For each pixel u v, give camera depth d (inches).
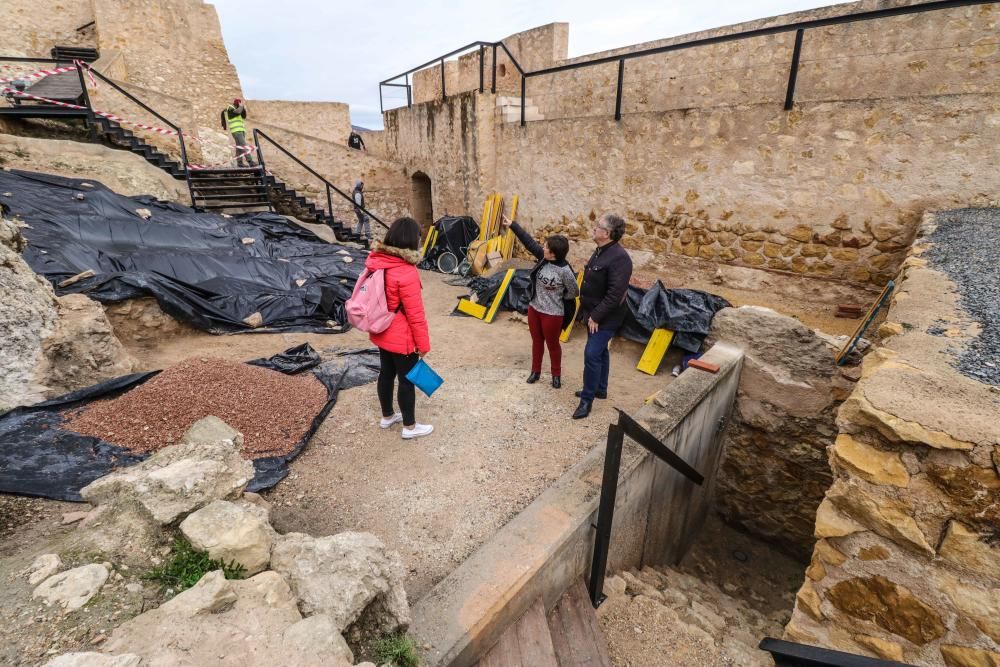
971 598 58.3
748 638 107.7
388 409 135.4
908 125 166.6
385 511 106.7
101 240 221.8
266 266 249.3
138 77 462.6
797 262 202.8
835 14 209.5
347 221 510.3
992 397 60.9
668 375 185.9
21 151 275.9
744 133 205.2
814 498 177.6
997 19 176.2
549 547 89.7
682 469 121.0
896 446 62.0
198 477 68.7
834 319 192.7
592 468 112.8
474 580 81.7
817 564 71.0
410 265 115.1
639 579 125.7
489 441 135.3
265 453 118.2
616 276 138.6
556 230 308.0
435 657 68.2
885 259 181.5
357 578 63.3
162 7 463.5
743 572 184.2
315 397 147.5
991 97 151.3
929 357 72.3
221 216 292.0
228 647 48.7
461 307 256.4
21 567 56.9
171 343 187.0
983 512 55.8
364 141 685.9
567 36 337.1
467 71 433.1
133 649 46.9
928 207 169.0
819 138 185.8
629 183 256.2
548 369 185.6
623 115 248.2
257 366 160.4
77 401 118.6
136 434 108.2
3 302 118.2
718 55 247.9
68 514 79.3
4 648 46.2
